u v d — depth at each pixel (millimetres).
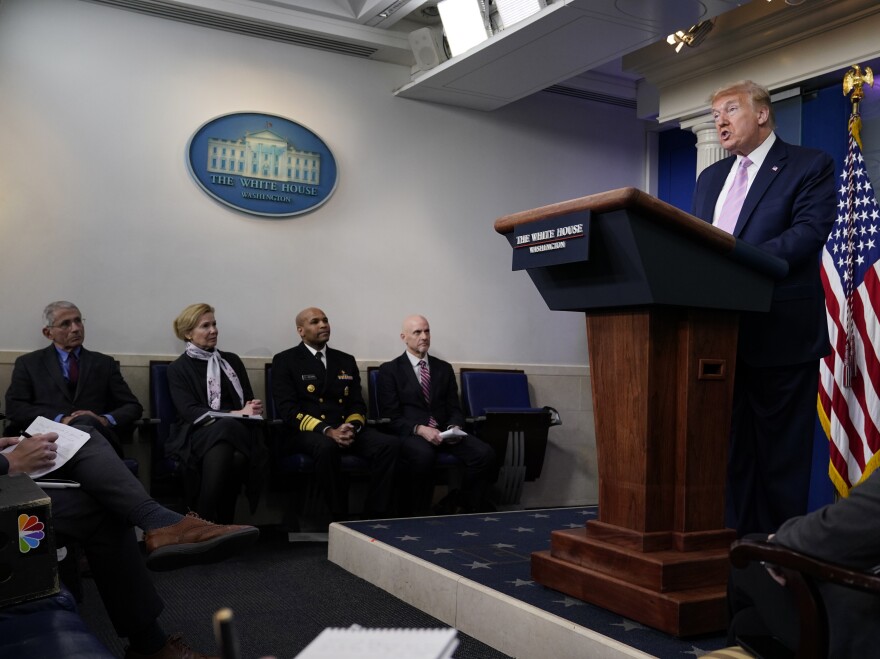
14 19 4844
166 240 5176
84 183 4973
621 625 2301
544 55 5223
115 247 5043
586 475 6555
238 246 5387
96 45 5035
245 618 3012
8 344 4750
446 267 6090
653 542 2320
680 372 2328
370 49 5699
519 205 6418
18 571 1700
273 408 5086
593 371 2447
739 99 2629
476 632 2719
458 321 6121
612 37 4961
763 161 2645
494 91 5844
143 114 5145
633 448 2342
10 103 4812
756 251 2248
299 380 5055
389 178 5902
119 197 5062
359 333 5742
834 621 1251
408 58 5848
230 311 5348
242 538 2137
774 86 5199
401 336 5555
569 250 2172
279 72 5547
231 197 5348
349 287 5723
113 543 2127
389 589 3391
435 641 667
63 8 4957
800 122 5211
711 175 2854
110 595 2115
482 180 6266
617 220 2072
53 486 2086
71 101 4961
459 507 5488
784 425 2535
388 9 5320
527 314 6406
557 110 6613
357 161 5789
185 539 2102
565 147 6645
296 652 2621
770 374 2551
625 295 2189
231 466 4426
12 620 1727
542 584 2650
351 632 700
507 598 2580
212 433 4426
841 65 4832
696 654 2059
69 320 4527
